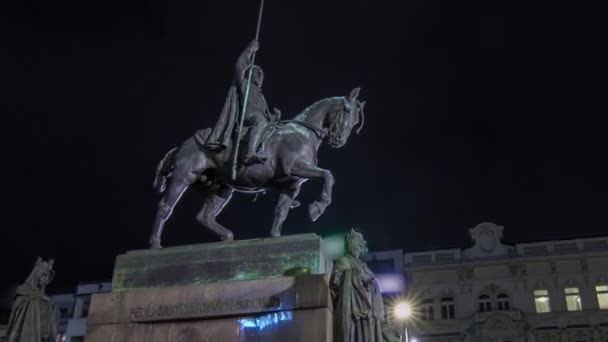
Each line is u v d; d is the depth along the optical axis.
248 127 9.73
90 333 8.51
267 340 7.74
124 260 9.11
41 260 11.41
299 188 9.65
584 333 37.75
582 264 39.66
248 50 10.16
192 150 9.77
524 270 40.16
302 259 8.32
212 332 8.06
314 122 9.57
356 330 7.24
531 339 38.19
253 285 8.13
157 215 9.52
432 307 40.19
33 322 10.74
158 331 8.30
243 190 9.76
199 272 8.66
